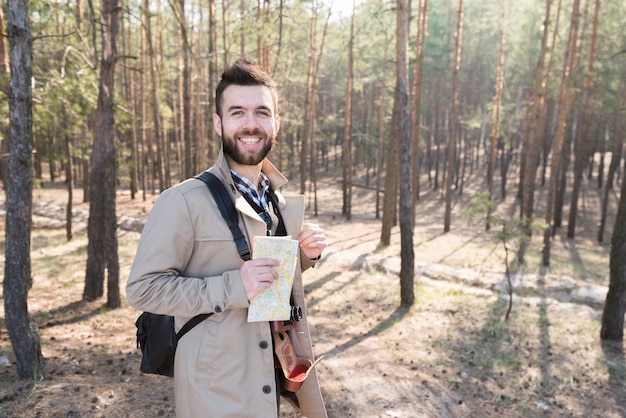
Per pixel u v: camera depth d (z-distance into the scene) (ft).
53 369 17.87
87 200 82.48
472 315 32.53
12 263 15.33
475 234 70.03
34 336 15.99
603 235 76.69
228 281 4.63
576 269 50.44
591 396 20.79
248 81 5.11
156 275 4.57
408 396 18.86
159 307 4.53
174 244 4.66
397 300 35.86
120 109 29.91
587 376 22.88
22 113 14.61
